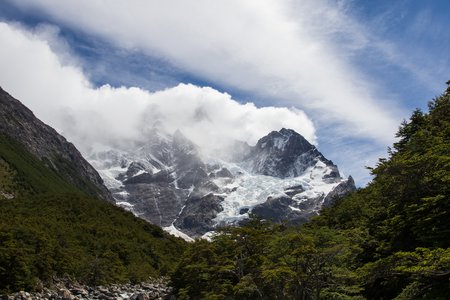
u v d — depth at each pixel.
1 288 58.00
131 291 75.31
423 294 29.31
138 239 115.88
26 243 70.38
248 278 46.91
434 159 33.00
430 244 34.69
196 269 59.00
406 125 67.00
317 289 39.94
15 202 111.00
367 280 31.23
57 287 66.81
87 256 86.31
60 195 123.75
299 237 41.22
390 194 38.22
